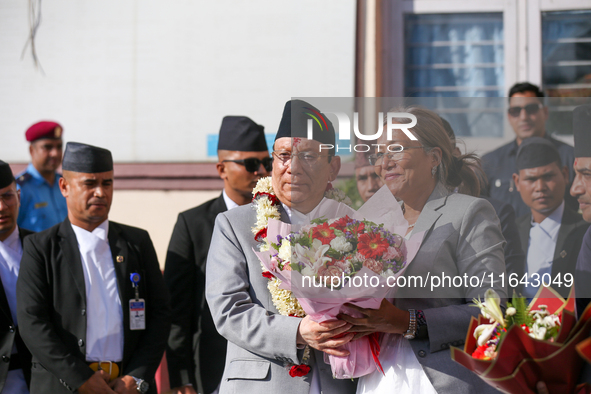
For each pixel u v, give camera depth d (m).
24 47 7.75
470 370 2.99
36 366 4.37
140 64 7.61
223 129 5.52
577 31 7.18
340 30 7.29
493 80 7.36
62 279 4.48
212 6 7.49
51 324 4.36
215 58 7.48
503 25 7.33
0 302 4.66
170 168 7.46
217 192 7.38
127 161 7.59
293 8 7.35
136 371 4.42
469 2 7.35
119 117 7.62
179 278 5.01
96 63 7.68
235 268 3.54
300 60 7.35
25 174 6.76
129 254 4.73
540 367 2.72
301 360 3.33
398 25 7.44
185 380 4.85
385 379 3.31
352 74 7.28
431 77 7.43
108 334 4.49
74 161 4.67
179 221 5.23
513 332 2.60
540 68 7.24
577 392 2.87
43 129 6.75
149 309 4.78
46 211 6.73
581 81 7.17
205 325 4.89
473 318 2.93
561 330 2.72
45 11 7.73
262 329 3.29
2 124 7.73
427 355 3.23
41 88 7.73
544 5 7.23
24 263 4.48
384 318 3.16
